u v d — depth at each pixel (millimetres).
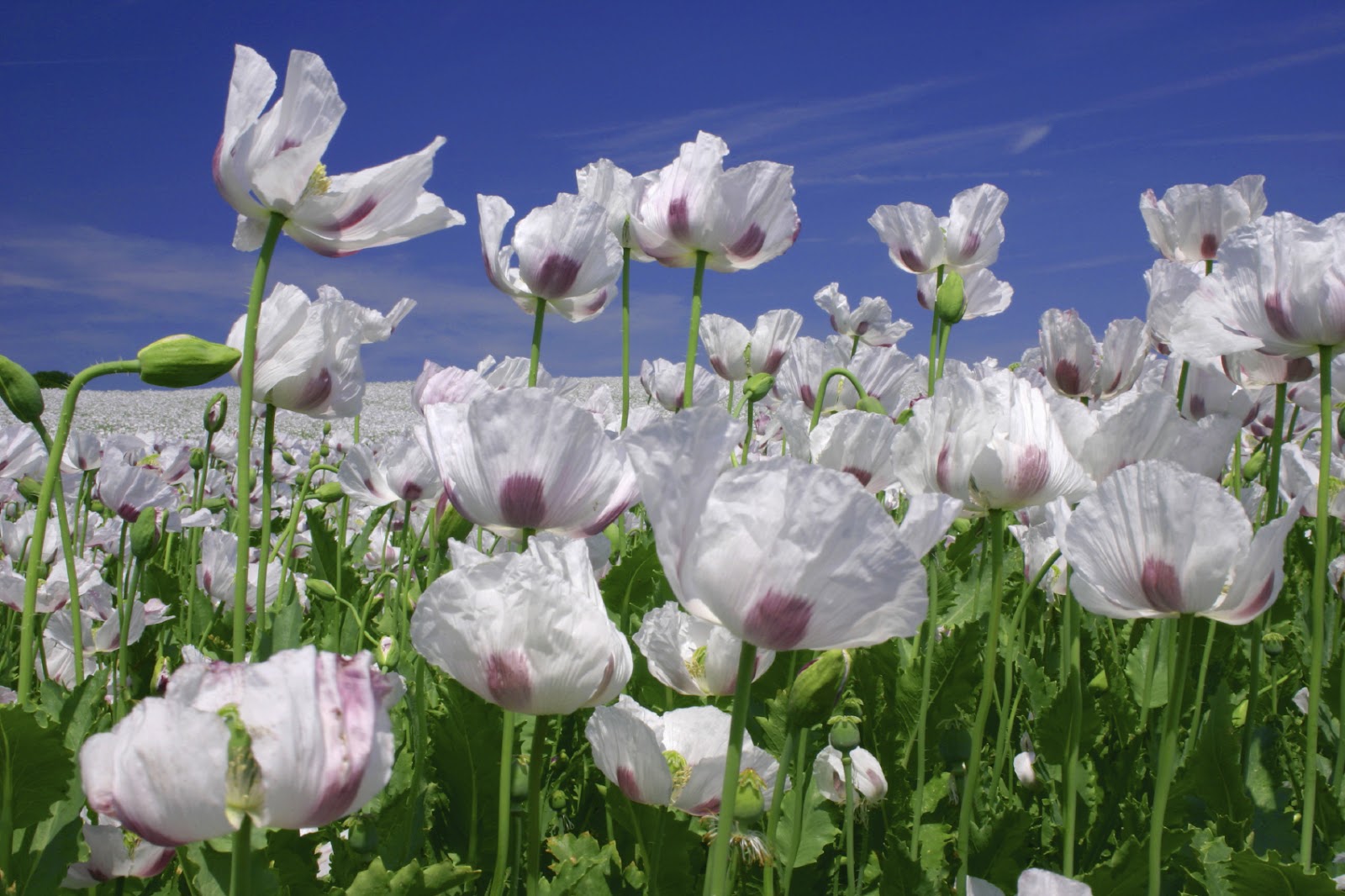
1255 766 713
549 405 558
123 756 332
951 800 730
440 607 458
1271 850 563
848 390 1269
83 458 1339
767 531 383
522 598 453
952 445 587
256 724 337
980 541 1096
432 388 993
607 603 897
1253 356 867
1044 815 758
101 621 1012
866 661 751
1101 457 639
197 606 1146
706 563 391
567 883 596
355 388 706
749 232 906
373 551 1466
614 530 964
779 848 667
